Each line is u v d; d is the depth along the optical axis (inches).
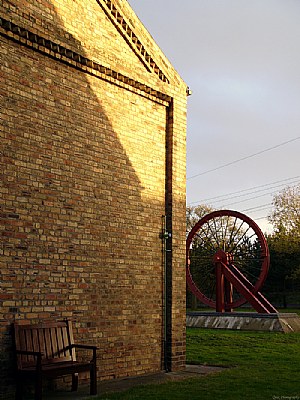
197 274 1540.4
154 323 437.7
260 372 449.7
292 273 1691.7
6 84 345.7
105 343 394.6
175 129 473.4
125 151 430.3
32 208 353.4
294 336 749.9
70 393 350.3
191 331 829.2
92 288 389.4
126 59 440.5
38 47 366.9
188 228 1908.2
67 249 374.3
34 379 319.0
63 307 366.9
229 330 866.1
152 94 458.0
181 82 486.0
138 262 430.0
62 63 386.6
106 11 422.3
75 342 372.2
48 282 358.6
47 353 347.6
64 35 384.8
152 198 450.3
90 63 402.9
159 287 446.6
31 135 358.3
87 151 398.0
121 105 432.1
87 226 390.9
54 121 375.6
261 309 912.9
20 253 342.6
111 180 414.6
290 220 1705.2
